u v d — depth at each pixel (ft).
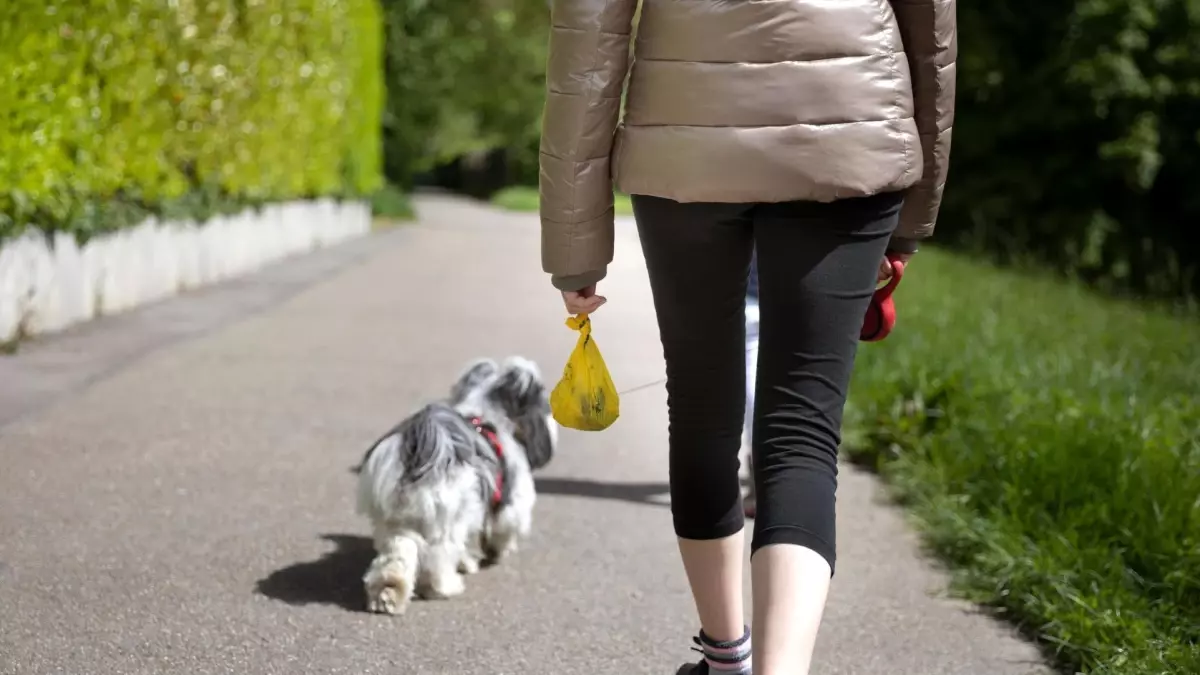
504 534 15.35
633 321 39.83
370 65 74.38
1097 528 15.88
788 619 8.20
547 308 41.45
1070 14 82.43
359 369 27.86
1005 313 35.60
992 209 86.17
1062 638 13.29
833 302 8.89
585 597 14.58
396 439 13.88
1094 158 85.25
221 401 23.48
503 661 12.57
